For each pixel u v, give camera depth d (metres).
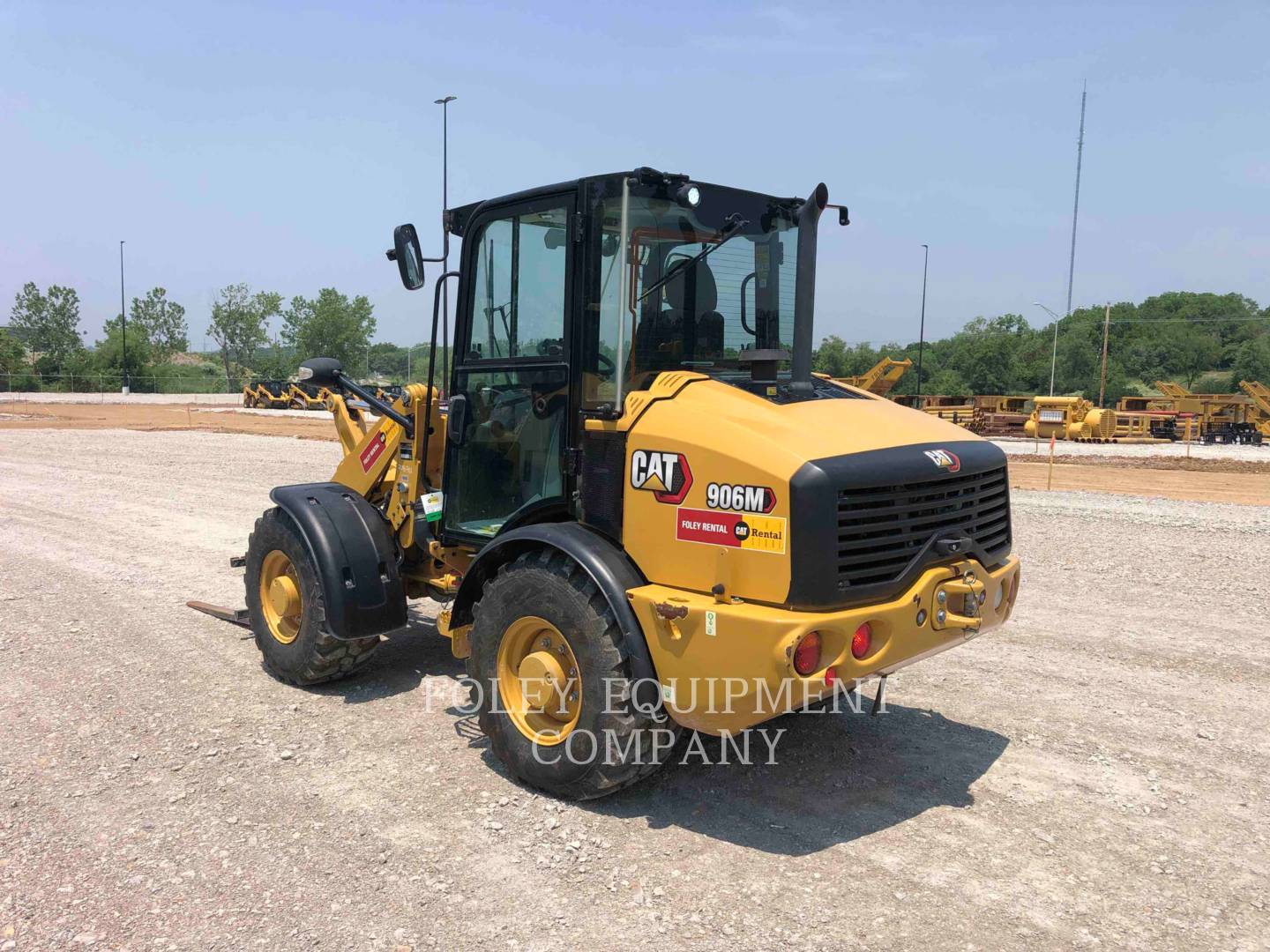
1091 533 10.88
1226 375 87.88
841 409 4.09
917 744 4.84
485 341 4.71
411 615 7.23
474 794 4.19
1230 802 4.21
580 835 3.85
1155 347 88.62
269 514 5.64
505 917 3.26
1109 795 4.27
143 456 19.66
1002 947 3.12
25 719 4.99
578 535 4.04
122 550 9.53
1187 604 7.63
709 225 4.36
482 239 4.67
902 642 3.71
